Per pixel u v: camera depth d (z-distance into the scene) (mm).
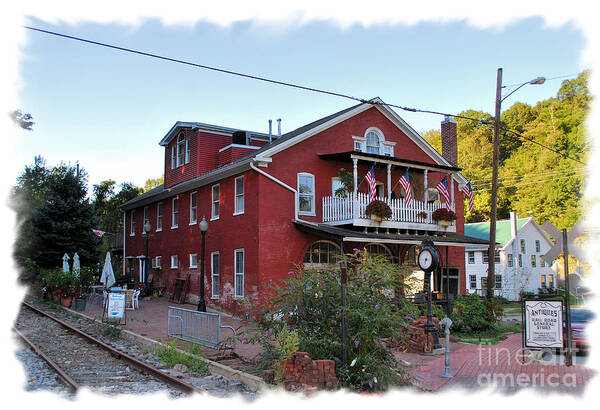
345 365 9000
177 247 25656
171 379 9016
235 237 20281
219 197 21922
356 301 9508
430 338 12953
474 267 40750
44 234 31172
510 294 38625
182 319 13891
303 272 10562
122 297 16453
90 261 32375
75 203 31984
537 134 51906
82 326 16859
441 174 25531
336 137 21672
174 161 27094
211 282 21922
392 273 10141
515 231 39656
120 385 8805
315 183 20703
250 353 12078
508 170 51938
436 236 21312
